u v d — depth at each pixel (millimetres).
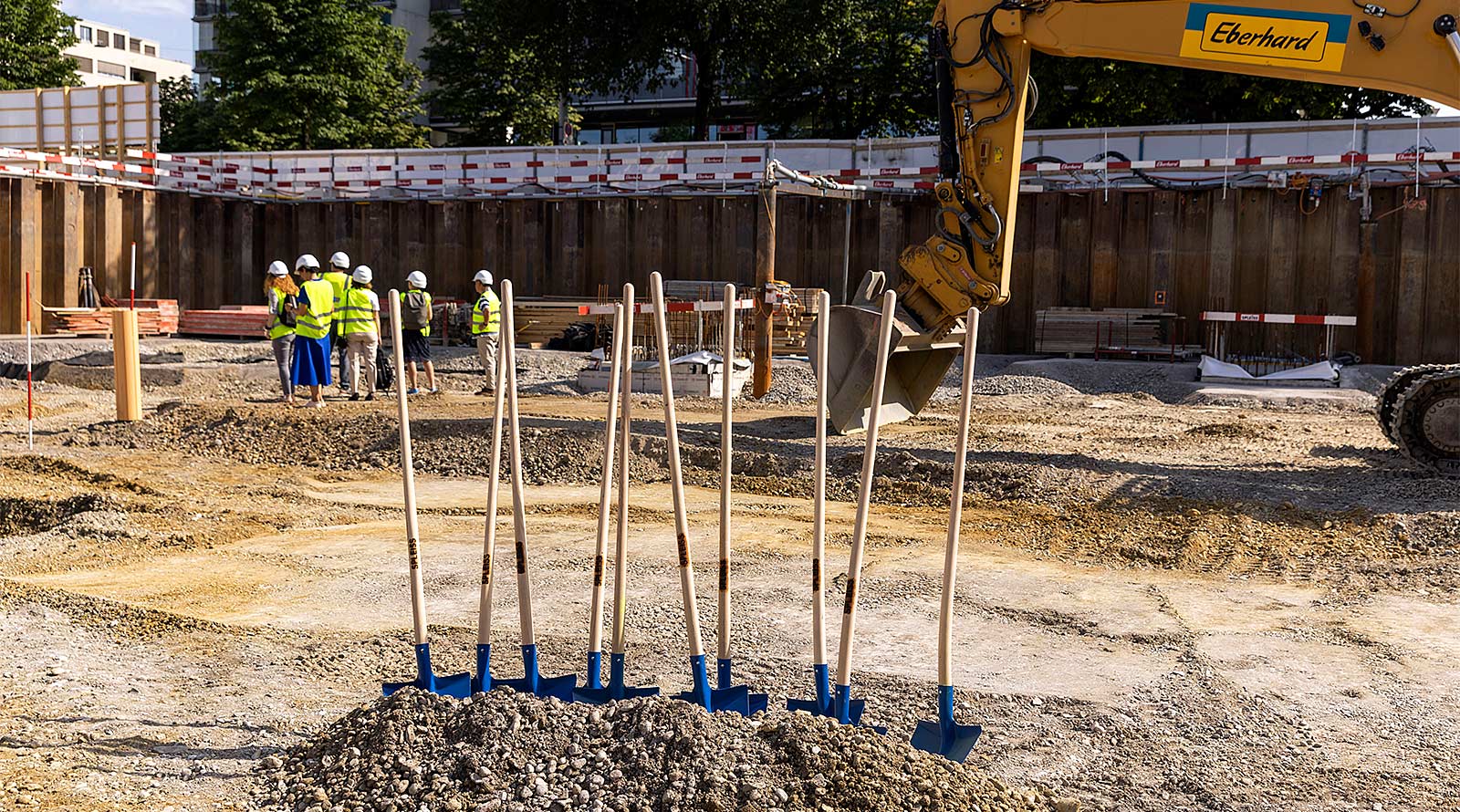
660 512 10766
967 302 13164
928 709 5754
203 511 10492
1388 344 23234
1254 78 29828
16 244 26688
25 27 48219
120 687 5902
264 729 5320
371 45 47188
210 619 7188
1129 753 5316
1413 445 12086
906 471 12016
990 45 12578
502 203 30094
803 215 27062
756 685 6055
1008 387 20328
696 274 28156
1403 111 30859
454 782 4289
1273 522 9969
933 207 26516
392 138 49094
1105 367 21891
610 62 36656
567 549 9289
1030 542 9672
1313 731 5648
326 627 7145
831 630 7203
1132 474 11664
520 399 18438
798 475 12227
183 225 30453
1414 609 7828
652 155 28141
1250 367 22562
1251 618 7605
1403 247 22766
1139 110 32156
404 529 10055
